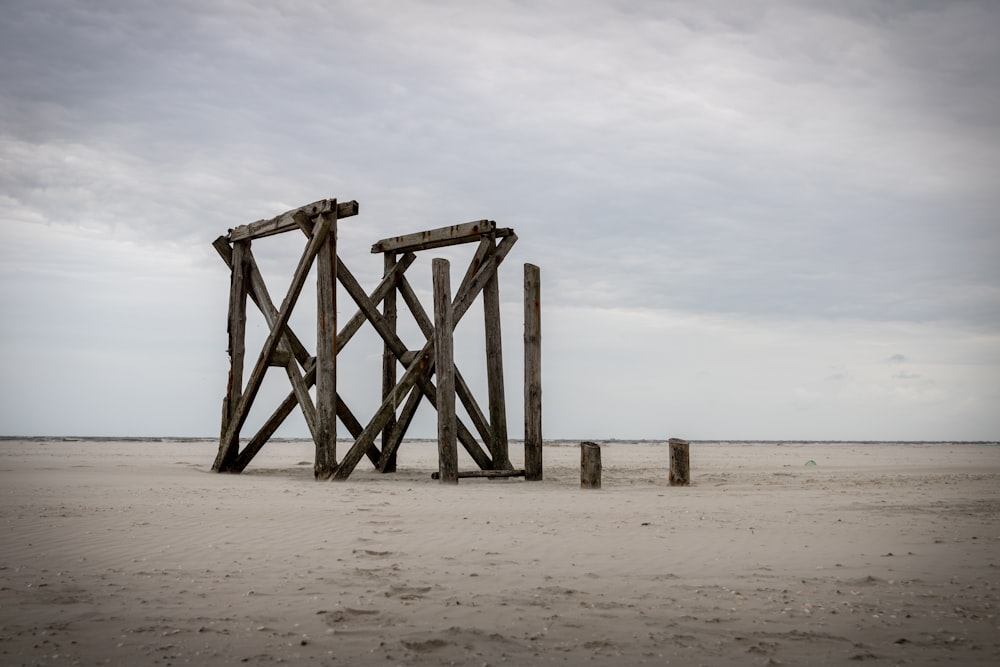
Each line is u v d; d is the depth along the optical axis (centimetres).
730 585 581
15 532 790
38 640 424
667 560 680
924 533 845
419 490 1320
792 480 1717
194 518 911
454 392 1538
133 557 665
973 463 2838
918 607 514
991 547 752
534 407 1606
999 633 452
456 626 461
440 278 1488
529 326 1608
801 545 761
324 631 448
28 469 1820
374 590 554
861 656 408
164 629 448
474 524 898
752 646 425
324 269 1515
